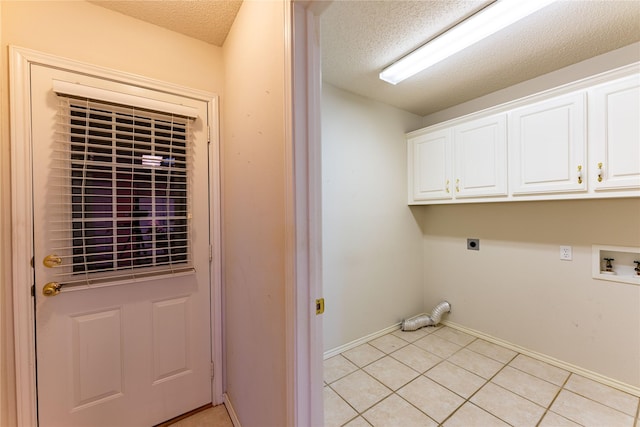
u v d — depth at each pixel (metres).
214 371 1.72
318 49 0.96
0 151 1.17
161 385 1.56
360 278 2.54
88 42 1.36
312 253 0.93
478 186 2.32
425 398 1.77
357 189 2.52
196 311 1.67
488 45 1.78
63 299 1.30
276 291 1.03
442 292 2.95
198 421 1.58
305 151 0.92
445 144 2.57
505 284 2.44
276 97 1.00
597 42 1.74
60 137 1.29
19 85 1.20
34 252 1.23
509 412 1.63
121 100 1.41
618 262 1.89
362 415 1.63
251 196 1.28
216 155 1.73
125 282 1.44
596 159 1.70
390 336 2.67
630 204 1.81
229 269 1.65
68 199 1.30
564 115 1.83
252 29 1.24
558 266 2.13
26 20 1.23
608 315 1.90
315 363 0.94
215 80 1.74
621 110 1.61
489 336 2.55
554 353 2.14
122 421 1.44
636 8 1.44
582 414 1.60
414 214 3.02
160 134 1.55
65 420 1.30
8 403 1.19
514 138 2.09
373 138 2.64
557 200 2.10
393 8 1.45
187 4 1.39
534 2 1.36
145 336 1.51
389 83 2.29
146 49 1.52
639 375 1.77
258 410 1.21
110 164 1.37
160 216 1.54
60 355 1.29
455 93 2.50
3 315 1.18
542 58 1.93
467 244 2.72
